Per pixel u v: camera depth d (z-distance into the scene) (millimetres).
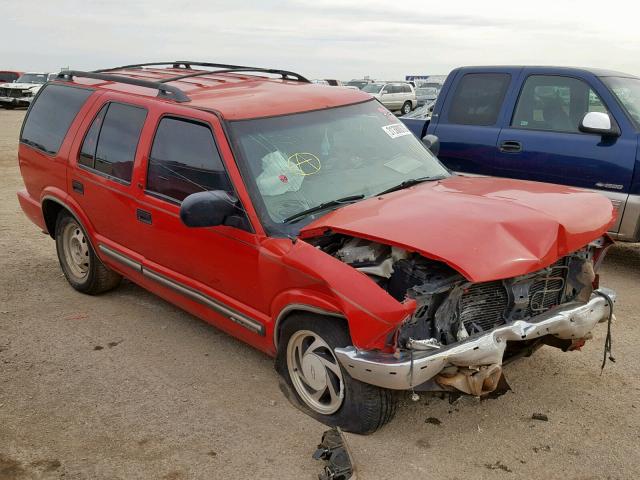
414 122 7914
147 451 3572
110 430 3779
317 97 4719
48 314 5512
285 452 3543
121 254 5109
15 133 20578
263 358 4684
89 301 5805
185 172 4328
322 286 3424
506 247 3270
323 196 4047
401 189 4234
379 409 3500
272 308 3820
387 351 3225
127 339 5020
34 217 6211
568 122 6566
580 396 4086
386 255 3541
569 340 3871
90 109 5375
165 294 4844
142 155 4684
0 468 3436
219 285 4230
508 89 7035
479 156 7152
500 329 3367
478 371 3291
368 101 5000
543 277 3725
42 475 3375
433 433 3695
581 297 3936
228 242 4012
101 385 4309
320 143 4336
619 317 5363
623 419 3824
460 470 3365
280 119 4332
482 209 3594
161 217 4527
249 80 5250
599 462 3422
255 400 4086
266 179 3988
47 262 6930
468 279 3072
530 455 3486
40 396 4172
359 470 3365
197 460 3486
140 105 4840
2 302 5789
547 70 6820
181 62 6246
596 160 6242
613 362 4453
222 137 4078
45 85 6242
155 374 4453
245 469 3404
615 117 6227
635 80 6902
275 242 3725
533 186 4285
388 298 3166
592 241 3820
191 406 4027
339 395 3646
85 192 5340
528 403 4008
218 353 4766
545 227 3424
